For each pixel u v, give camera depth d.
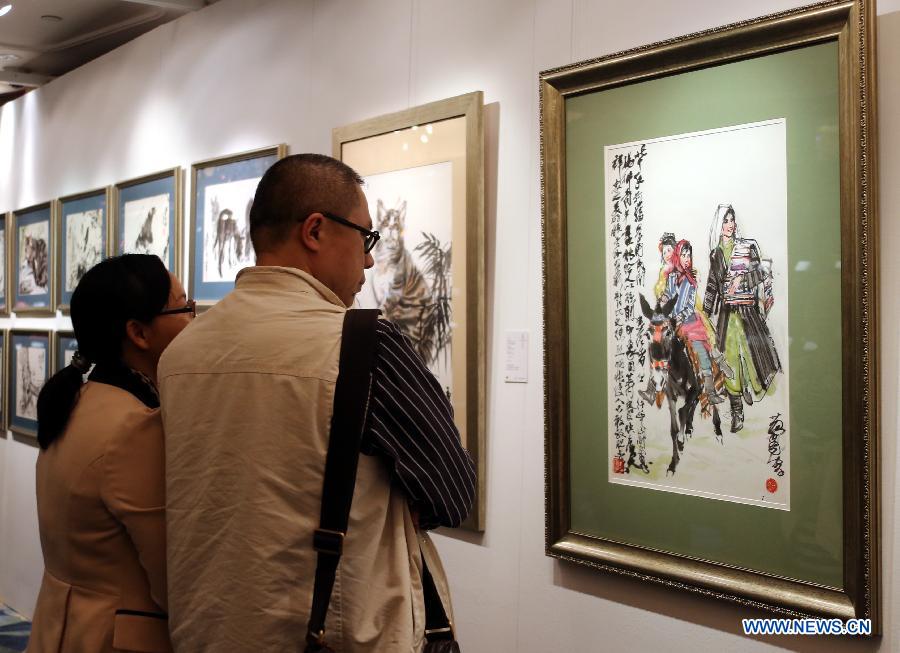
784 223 2.03
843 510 1.93
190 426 1.30
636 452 2.34
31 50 5.97
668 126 2.26
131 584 1.53
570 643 2.54
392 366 1.26
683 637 2.26
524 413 2.68
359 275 1.50
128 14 5.26
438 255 2.91
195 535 1.27
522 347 2.68
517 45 2.73
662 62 2.25
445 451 1.29
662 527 2.28
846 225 1.90
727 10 2.18
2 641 5.15
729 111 2.13
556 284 2.51
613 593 2.43
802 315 2.00
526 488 2.67
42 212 5.94
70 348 5.47
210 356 1.32
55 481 1.54
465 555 2.87
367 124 3.20
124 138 5.02
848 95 1.90
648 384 2.31
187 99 4.44
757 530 2.09
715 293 2.16
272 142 3.84
